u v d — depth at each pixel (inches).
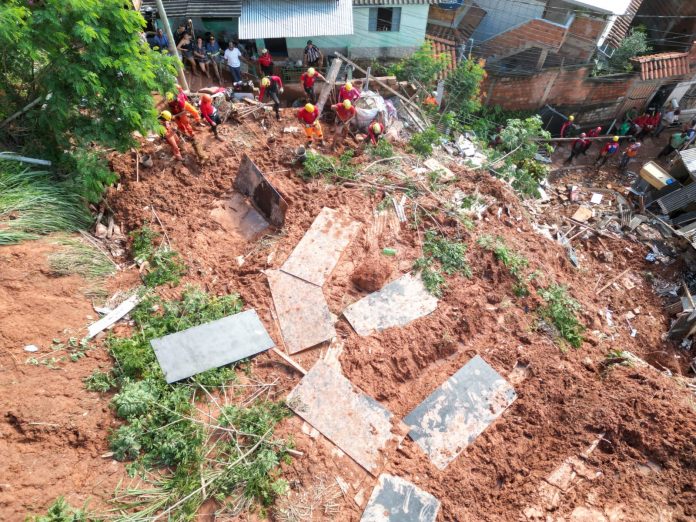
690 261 546.0
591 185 699.4
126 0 315.9
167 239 354.3
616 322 463.8
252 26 611.5
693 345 461.7
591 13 675.4
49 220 323.0
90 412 255.0
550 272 420.5
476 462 276.8
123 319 304.3
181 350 287.9
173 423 256.1
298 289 331.9
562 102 784.3
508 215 458.6
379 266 343.9
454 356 327.0
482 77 657.0
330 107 513.3
